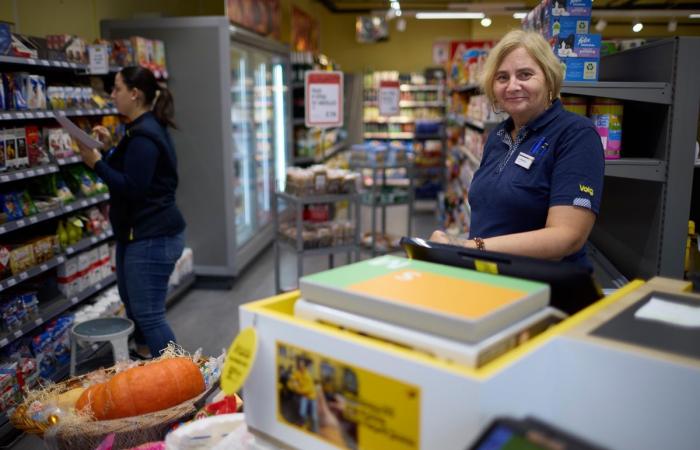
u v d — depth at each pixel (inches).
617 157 107.5
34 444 124.0
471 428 29.3
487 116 179.2
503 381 30.0
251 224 302.7
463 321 31.8
